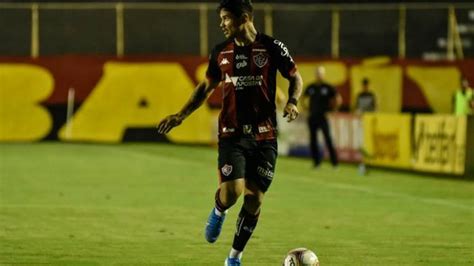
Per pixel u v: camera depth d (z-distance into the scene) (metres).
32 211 36.12
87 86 84.06
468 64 84.69
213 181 49.66
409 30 92.75
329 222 33.69
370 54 91.88
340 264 25.12
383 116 61.34
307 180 51.16
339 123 66.44
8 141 83.06
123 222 33.22
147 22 90.88
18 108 83.19
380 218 34.91
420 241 29.28
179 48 91.19
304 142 70.00
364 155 56.22
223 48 21.72
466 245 28.50
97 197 41.31
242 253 24.61
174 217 34.69
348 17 91.44
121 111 84.25
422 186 48.19
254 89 21.47
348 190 45.78
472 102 71.69
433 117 56.41
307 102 58.91
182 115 22.17
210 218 22.12
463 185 49.00
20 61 83.25
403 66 84.38
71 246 27.83
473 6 89.06
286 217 35.03
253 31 21.69
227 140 21.59
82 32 89.81
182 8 89.38
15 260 25.45
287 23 90.75
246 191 21.88
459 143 53.59
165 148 78.06
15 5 87.81
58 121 83.94
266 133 21.67
